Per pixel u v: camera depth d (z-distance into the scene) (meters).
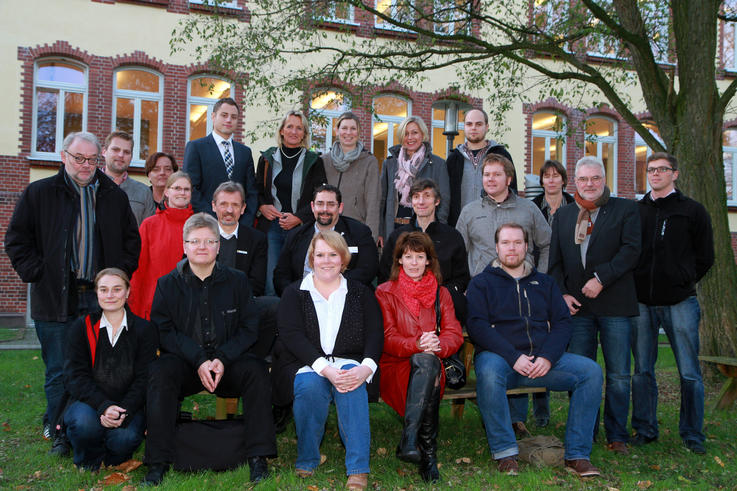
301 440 3.99
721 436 5.28
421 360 4.07
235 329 4.33
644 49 7.88
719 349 7.54
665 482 4.05
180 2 13.91
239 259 5.05
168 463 3.88
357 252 5.13
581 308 4.91
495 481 3.97
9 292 12.97
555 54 8.95
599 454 4.66
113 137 5.80
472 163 6.18
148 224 5.23
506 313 4.59
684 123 7.62
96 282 4.07
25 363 8.04
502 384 4.30
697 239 4.88
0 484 3.78
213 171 5.88
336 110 15.14
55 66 13.48
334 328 4.27
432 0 9.40
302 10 9.76
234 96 14.44
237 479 3.84
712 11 7.53
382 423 5.45
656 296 4.87
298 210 5.86
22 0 12.99
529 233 5.24
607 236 4.81
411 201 5.56
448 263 5.07
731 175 18.25
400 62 11.10
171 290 4.28
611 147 17.17
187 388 4.21
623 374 4.78
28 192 4.51
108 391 4.09
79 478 3.88
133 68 13.88
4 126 12.85
